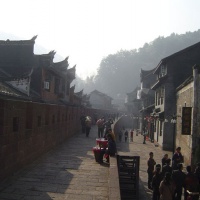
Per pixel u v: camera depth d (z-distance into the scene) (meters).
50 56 25.80
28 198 7.49
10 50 24.81
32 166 11.09
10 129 9.18
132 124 63.22
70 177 9.77
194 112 17.52
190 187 10.05
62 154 14.25
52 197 7.68
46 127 13.99
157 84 28.78
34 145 11.98
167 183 8.63
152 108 36.59
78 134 24.77
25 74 21.53
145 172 17.06
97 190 8.47
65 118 19.45
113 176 9.07
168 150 26.53
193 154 17.38
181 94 22.88
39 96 24.19
